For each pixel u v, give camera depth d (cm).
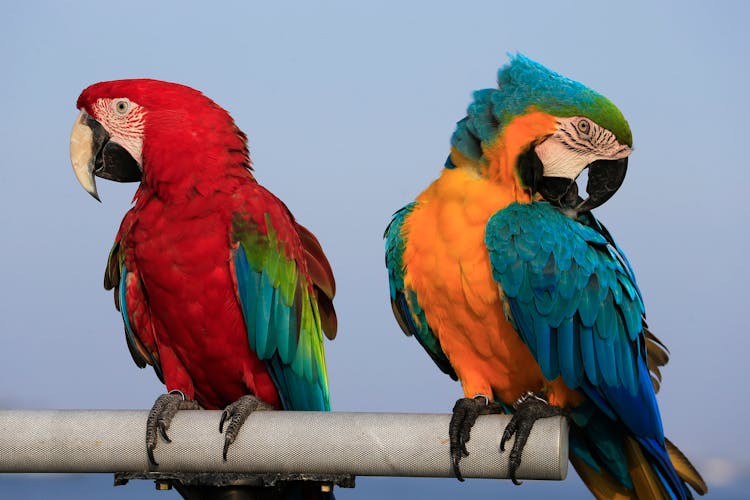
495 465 571
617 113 799
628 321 746
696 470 785
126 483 585
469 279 723
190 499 604
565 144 784
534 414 606
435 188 764
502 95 773
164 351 752
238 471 563
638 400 741
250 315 723
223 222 720
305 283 771
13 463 570
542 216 738
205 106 745
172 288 717
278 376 741
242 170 748
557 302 718
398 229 771
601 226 816
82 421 570
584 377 725
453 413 575
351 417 554
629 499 788
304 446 552
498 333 731
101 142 752
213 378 747
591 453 778
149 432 565
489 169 750
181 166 715
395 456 552
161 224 716
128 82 753
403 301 785
